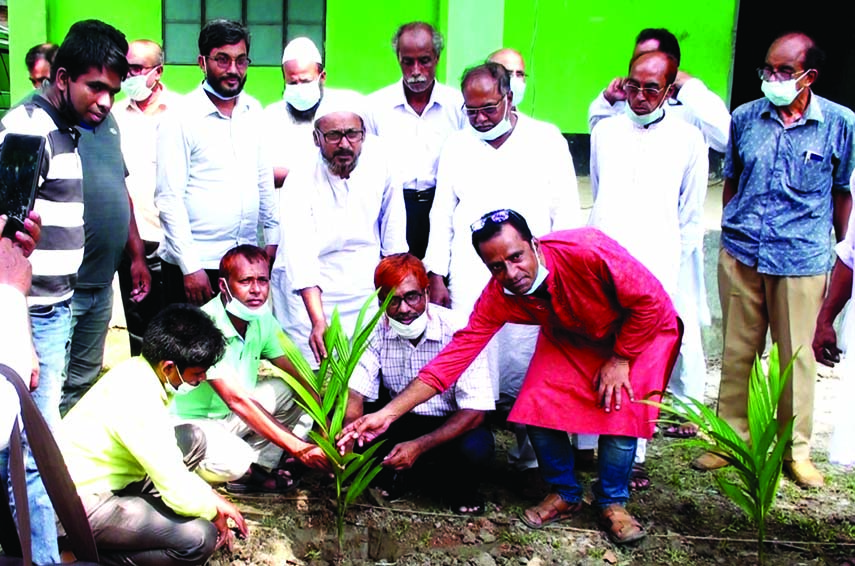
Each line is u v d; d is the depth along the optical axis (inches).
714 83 266.2
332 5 242.7
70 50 116.6
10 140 102.0
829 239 158.4
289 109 183.6
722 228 166.9
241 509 147.2
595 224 162.7
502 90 149.3
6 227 101.5
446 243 161.0
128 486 129.4
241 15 243.8
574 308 130.8
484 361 144.6
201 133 159.5
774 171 157.0
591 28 259.8
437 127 175.8
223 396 137.1
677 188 159.2
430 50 167.3
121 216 150.7
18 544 89.3
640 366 135.6
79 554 93.9
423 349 146.9
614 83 189.9
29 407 85.5
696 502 154.2
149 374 122.6
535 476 157.8
